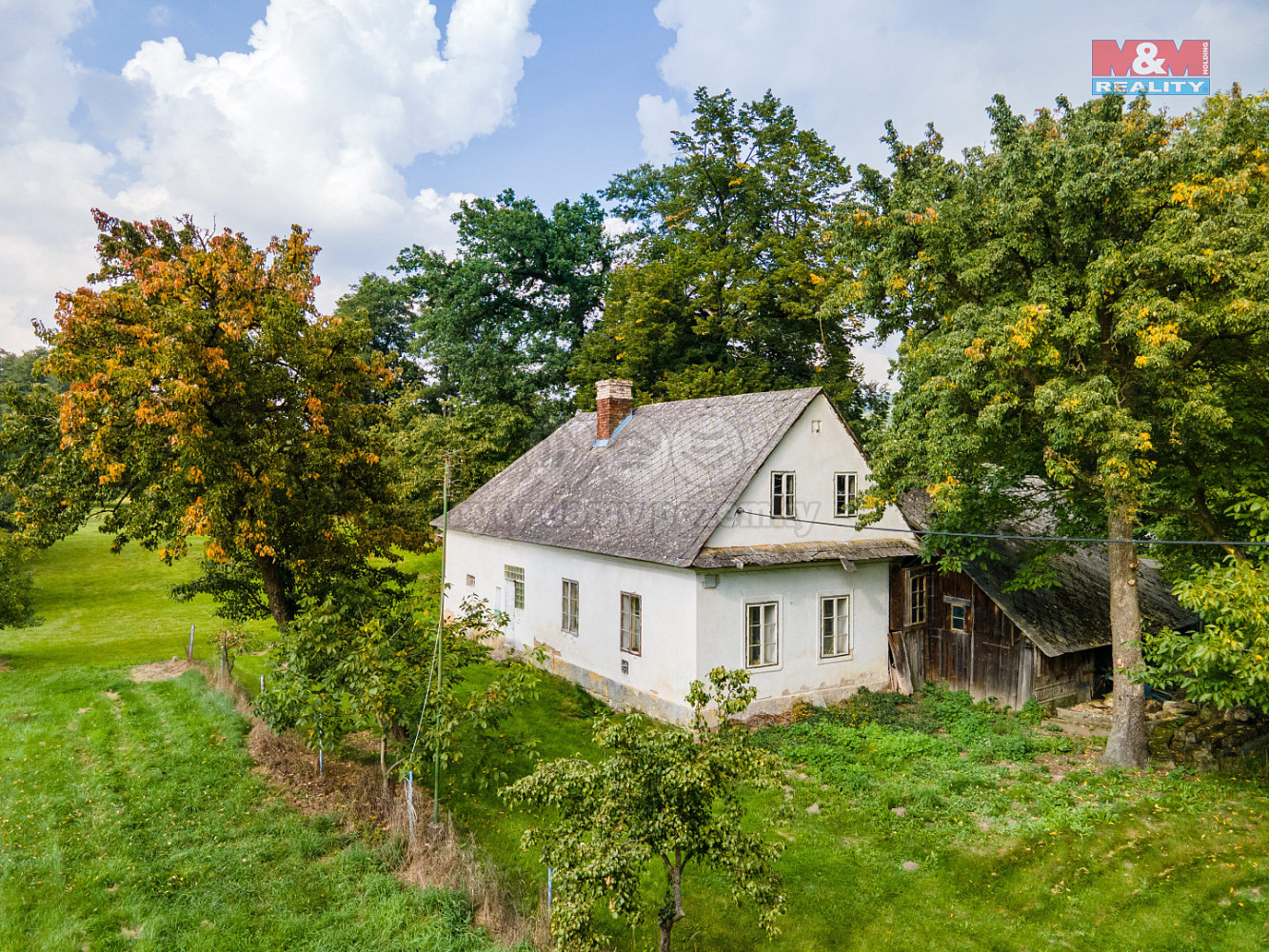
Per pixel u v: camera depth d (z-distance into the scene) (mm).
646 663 17000
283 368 15773
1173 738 15383
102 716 15430
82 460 14953
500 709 11016
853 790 12656
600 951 7223
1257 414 13766
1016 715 17016
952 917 9211
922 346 14133
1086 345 12609
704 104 33875
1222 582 10750
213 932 8344
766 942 8719
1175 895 9445
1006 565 19000
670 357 34531
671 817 6793
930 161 14898
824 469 18359
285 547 16859
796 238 32500
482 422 38562
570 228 42344
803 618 17391
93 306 14000
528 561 21906
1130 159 11945
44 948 7926
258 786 12188
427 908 8781
